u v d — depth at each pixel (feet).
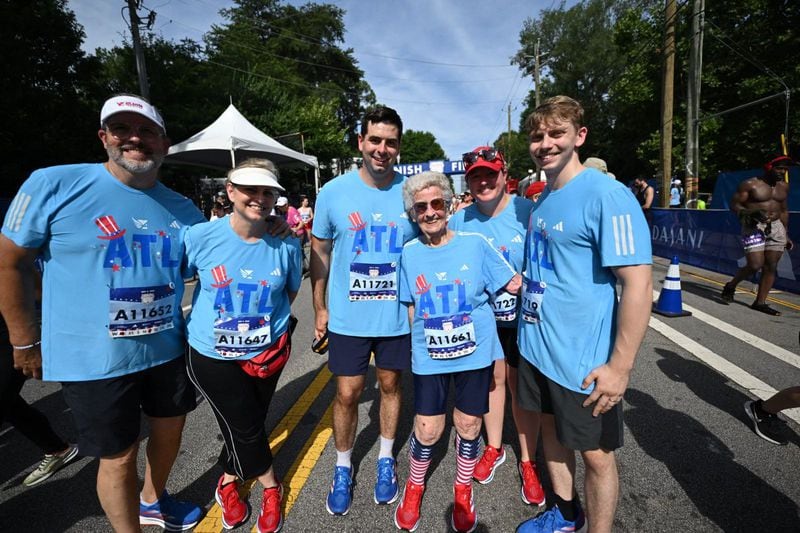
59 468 8.11
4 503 7.25
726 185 40.88
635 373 11.77
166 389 6.27
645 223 4.73
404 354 7.30
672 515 6.56
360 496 7.38
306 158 39.52
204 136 31.81
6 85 36.70
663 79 38.42
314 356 14.34
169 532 6.61
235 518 6.66
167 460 6.61
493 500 7.24
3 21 36.19
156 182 6.12
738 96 54.95
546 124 5.32
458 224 8.20
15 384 7.16
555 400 5.53
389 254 7.07
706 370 11.81
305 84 112.88
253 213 5.97
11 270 5.22
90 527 6.68
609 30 97.66
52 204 5.17
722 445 8.33
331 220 7.32
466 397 6.48
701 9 34.06
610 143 89.61
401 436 9.32
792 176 35.96
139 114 5.34
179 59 63.98
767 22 53.98
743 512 6.57
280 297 6.77
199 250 6.25
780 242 16.93
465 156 7.67
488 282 6.71
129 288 5.60
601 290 5.20
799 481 7.25
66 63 40.45
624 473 7.57
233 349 6.17
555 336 5.45
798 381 11.04
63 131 39.83
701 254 27.99
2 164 37.11
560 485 6.31
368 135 6.77
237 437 6.34
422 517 6.83
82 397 5.37
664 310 17.40
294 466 8.25
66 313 5.35
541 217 5.75
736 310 17.75
